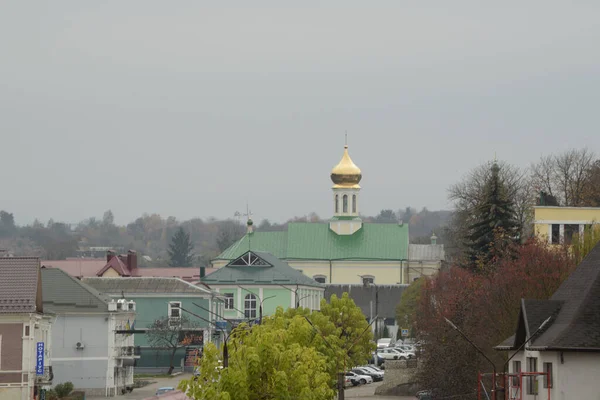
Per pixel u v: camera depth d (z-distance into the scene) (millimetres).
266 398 126938
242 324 136125
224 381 125250
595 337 135375
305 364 132000
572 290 145250
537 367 140750
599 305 138500
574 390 135125
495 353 190250
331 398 146000
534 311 143875
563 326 138875
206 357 130625
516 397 144750
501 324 196625
